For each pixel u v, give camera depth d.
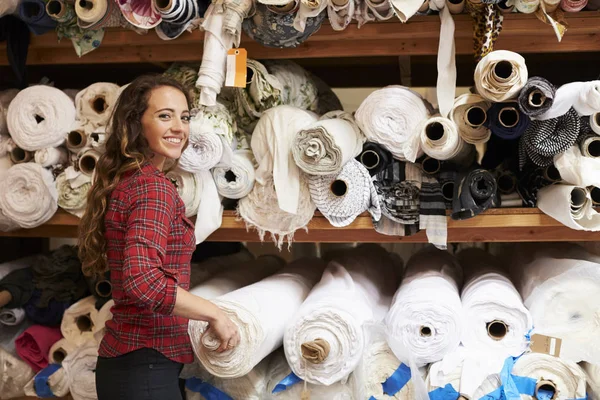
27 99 2.09
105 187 1.56
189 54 2.09
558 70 2.63
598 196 1.83
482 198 1.80
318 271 2.43
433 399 1.79
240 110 2.02
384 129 1.84
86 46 2.02
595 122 1.72
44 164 2.10
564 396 1.79
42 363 2.27
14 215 2.12
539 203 1.84
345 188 1.90
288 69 2.10
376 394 1.87
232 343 1.69
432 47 1.95
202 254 2.80
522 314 1.83
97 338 2.18
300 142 1.83
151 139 1.58
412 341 1.83
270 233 2.09
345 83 2.91
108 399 1.58
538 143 1.73
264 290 1.97
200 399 1.99
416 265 2.27
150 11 1.88
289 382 1.87
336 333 1.77
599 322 1.82
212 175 1.99
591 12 1.78
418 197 1.90
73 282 2.36
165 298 1.43
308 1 1.73
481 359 1.81
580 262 1.89
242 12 1.82
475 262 2.42
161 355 1.59
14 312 2.31
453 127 1.75
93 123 2.09
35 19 1.98
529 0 1.70
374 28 1.89
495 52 1.66
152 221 1.45
